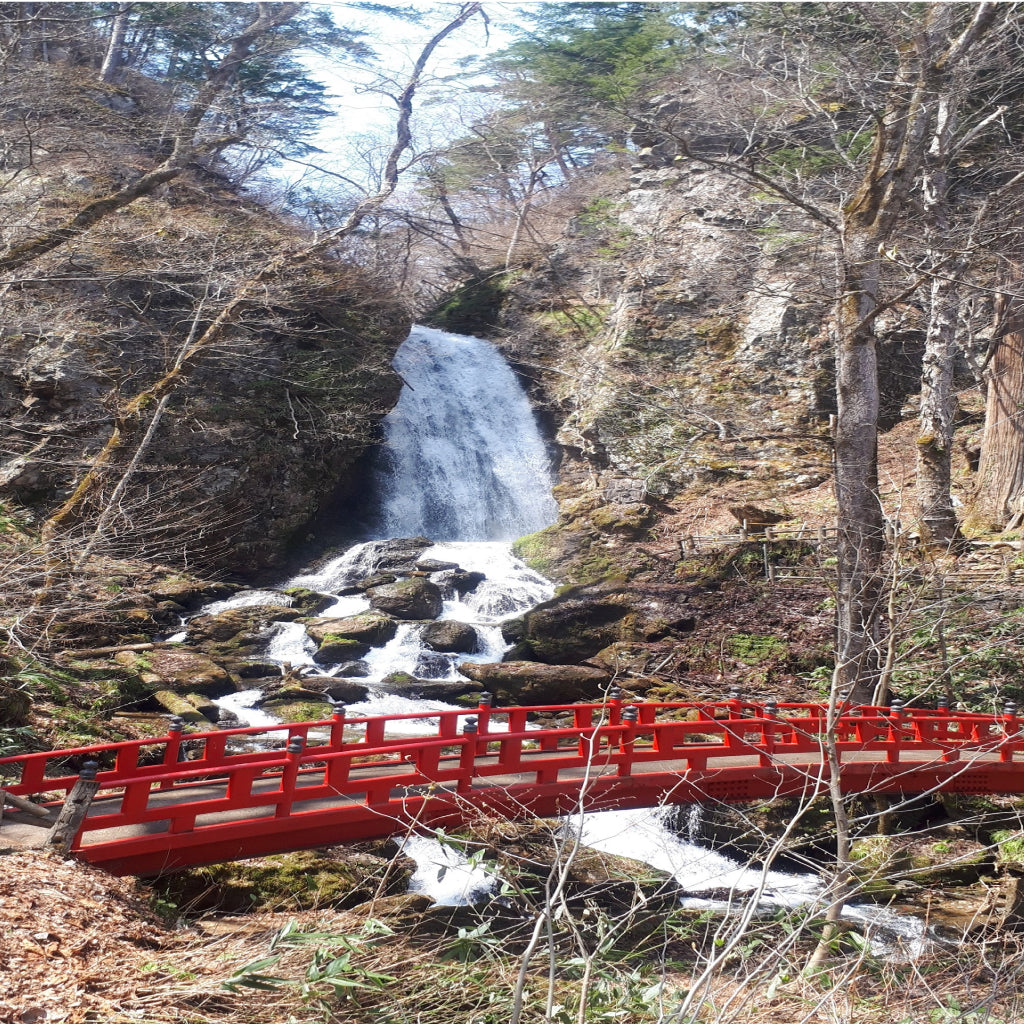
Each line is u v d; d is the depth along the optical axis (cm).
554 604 2330
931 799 1574
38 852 767
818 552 2323
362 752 977
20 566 1302
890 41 1800
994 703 1608
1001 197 1977
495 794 1054
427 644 2230
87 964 595
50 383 2286
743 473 2841
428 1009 582
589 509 2875
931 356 2253
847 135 2361
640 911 1142
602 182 3862
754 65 1856
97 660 1728
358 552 2725
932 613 1652
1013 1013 659
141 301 2555
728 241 3086
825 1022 614
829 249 2500
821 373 2934
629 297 3344
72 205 2506
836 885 643
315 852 1131
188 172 3141
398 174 3194
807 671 2034
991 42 1905
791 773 1220
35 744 1232
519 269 3934
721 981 688
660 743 1182
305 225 3441
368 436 2983
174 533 2428
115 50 3412
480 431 3416
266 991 577
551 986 452
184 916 902
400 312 3403
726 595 2311
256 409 2709
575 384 3338
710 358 3133
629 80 3216
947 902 1284
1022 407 2316
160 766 945
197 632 2125
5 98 2184
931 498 2169
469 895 1184
